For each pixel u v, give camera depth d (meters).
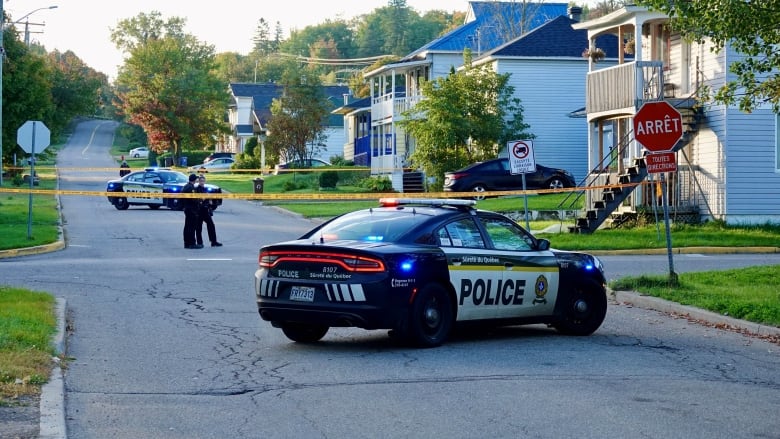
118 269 21.17
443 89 47.88
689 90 32.94
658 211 32.22
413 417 8.69
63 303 15.18
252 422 8.52
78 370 10.67
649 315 15.87
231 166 83.44
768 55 16.55
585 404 9.22
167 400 9.33
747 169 31.45
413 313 11.89
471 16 68.94
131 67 97.00
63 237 29.02
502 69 50.31
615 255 26.72
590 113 34.94
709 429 8.35
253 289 18.08
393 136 59.91
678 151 32.91
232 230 33.38
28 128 28.03
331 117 93.06
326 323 11.79
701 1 15.98
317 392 9.71
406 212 12.72
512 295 12.96
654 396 9.63
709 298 16.27
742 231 30.11
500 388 9.92
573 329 13.77
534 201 39.91
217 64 103.31
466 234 12.70
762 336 13.75
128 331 13.41
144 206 44.03
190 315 14.93
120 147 128.25
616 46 51.53
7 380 9.36
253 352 12.00
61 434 7.69
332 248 11.73
